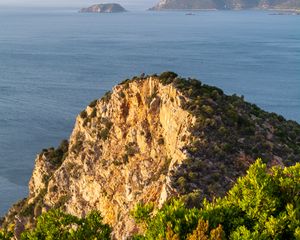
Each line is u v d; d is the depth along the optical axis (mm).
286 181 29812
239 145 47906
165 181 44062
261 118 56031
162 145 52125
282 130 54469
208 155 45719
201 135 47531
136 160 54031
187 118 49812
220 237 24406
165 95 54156
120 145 57625
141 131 54906
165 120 52688
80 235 29094
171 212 27766
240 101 57406
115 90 61188
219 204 30359
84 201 59312
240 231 26359
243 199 29000
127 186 52500
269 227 26906
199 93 53781
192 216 27625
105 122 61219
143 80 58375
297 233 25828
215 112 50969
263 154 47875
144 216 29609
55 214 29984
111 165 56406
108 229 29938
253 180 29344
